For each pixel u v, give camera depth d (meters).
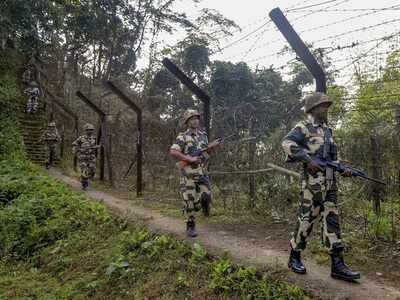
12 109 17.06
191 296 4.24
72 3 21.98
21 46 19.00
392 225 4.90
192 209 5.58
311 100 3.89
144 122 11.01
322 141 3.84
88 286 5.16
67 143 17.53
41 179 10.53
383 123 6.02
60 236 7.17
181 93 17.39
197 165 5.63
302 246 3.98
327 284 3.74
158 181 10.59
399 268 4.12
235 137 7.38
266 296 3.78
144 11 26.95
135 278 4.97
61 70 24.53
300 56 5.08
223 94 15.14
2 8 16.52
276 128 6.79
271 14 5.05
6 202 9.45
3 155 13.16
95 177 12.70
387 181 5.30
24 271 6.46
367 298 3.43
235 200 7.42
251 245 5.13
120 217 6.84
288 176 6.58
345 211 5.73
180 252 5.04
